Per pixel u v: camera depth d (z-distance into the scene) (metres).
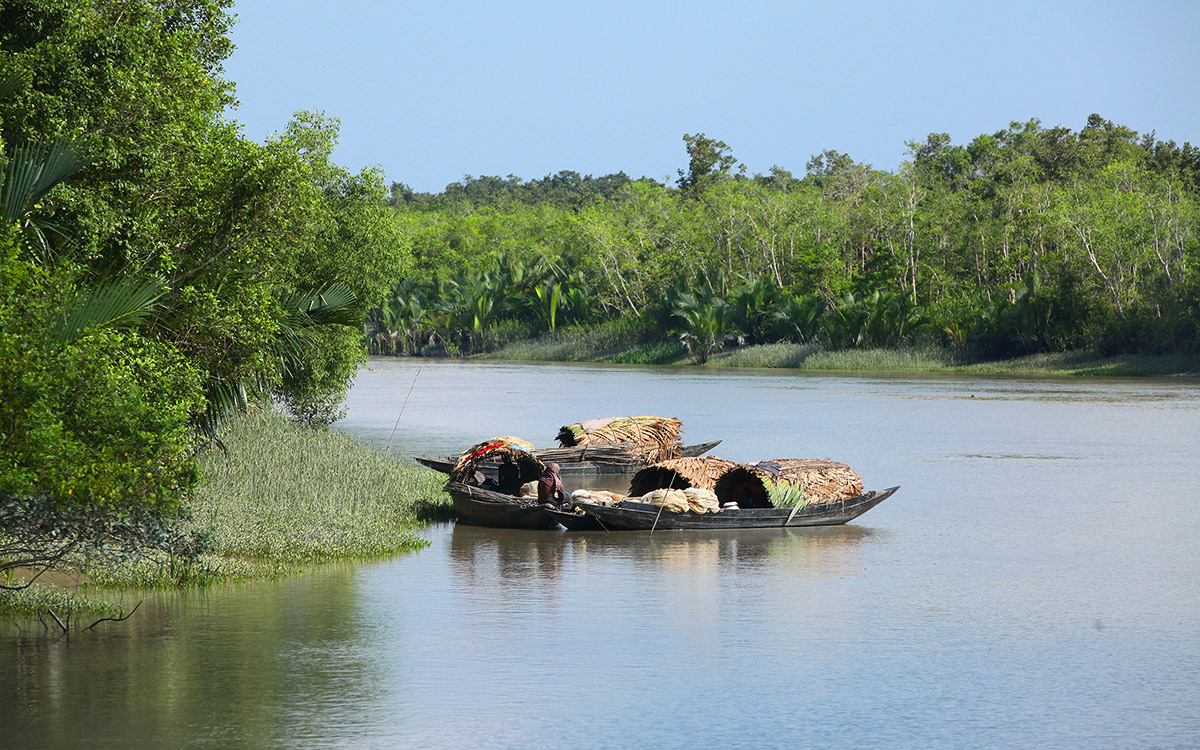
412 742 26.62
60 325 33.41
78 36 39.75
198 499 55.28
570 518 58.50
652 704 29.77
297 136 87.75
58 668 32.16
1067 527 60.06
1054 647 35.91
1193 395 164.12
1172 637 37.19
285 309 57.31
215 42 51.25
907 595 43.47
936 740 27.31
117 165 39.94
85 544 39.56
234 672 31.92
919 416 130.12
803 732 27.75
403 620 38.66
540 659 33.88
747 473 63.91
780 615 40.00
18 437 30.59
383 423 122.12
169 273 42.53
